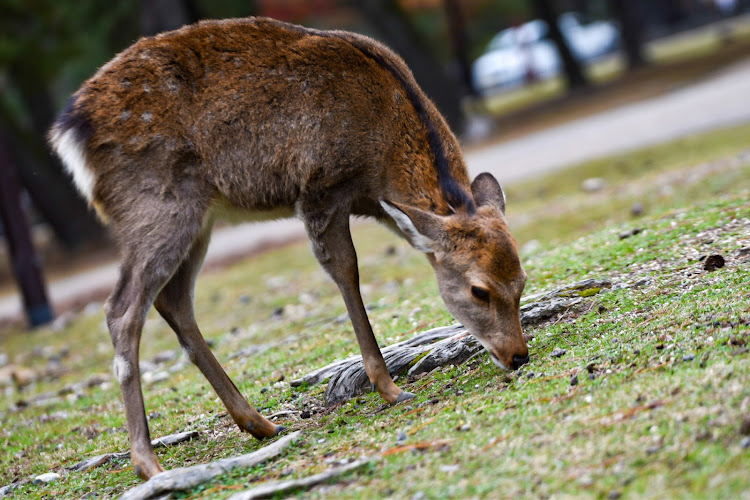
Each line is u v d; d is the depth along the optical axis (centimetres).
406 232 754
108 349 1589
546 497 523
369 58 815
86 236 3494
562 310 882
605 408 617
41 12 3039
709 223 1045
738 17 7000
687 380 620
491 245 735
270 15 3788
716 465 511
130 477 770
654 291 856
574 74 4719
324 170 793
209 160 790
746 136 2197
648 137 2638
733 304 746
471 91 4972
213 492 653
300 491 609
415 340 911
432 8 4681
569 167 2444
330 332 1164
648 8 7588
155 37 820
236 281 1914
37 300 2098
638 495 503
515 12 6481
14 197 2089
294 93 799
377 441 680
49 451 945
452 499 545
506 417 650
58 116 813
